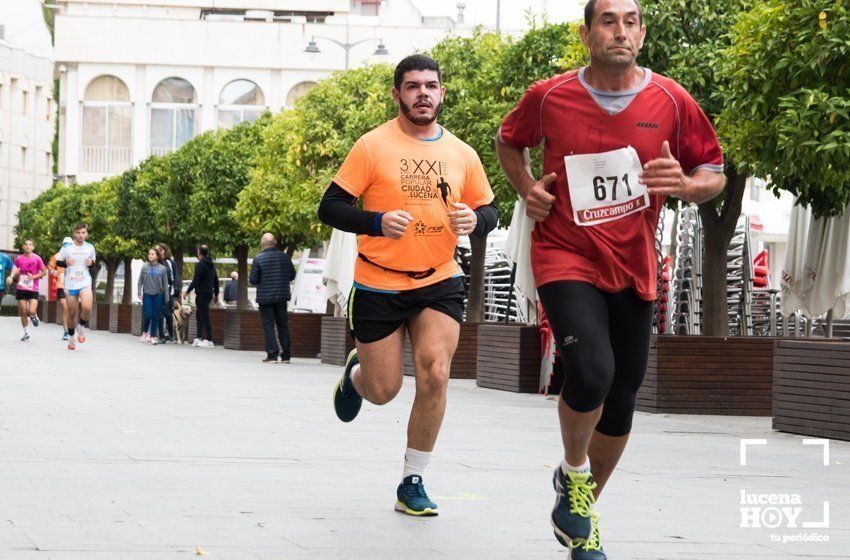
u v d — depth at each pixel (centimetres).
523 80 2192
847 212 1627
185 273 6159
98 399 1383
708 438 1188
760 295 2158
